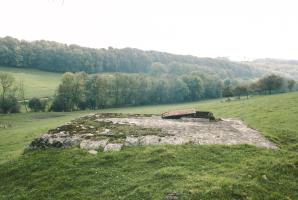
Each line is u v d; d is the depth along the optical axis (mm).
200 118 25312
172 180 14719
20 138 43781
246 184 13664
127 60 172375
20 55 143125
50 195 15242
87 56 153125
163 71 161375
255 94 100062
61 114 88062
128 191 14539
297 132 26781
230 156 17469
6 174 17703
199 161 16859
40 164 18047
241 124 24797
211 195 12938
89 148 19297
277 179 14438
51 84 127625
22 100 103625
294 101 56375
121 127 22219
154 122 23938
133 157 17734
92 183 15664
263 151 18312
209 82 130500
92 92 104812
